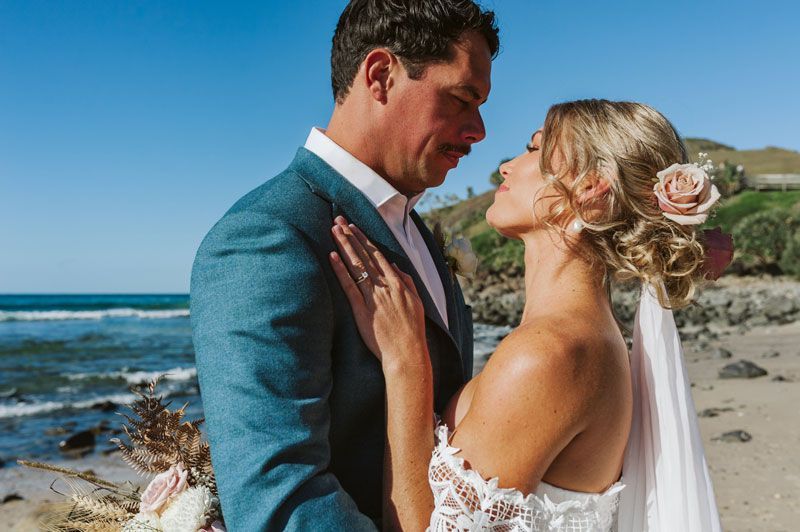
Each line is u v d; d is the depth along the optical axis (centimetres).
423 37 198
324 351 179
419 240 238
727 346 1627
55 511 199
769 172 9369
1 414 1174
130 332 3741
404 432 184
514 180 213
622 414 190
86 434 907
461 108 208
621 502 211
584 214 199
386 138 207
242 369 166
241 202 191
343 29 211
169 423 200
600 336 186
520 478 175
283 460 163
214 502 188
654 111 207
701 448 212
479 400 180
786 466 635
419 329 193
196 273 181
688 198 195
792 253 4091
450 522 172
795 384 1014
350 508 170
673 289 208
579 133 201
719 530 210
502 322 3038
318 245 188
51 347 2752
